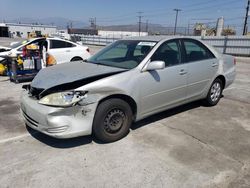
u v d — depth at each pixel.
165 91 4.01
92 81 3.26
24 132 3.89
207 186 2.60
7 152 3.26
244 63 15.54
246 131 3.99
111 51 4.52
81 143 3.50
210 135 3.81
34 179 2.69
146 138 3.67
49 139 3.63
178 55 4.26
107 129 3.43
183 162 3.04
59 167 2.92
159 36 4.44
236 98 6.00
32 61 8.12
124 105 3.50
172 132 3.89
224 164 3.01
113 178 2.72
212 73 4.90
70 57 9.34
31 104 3.28
